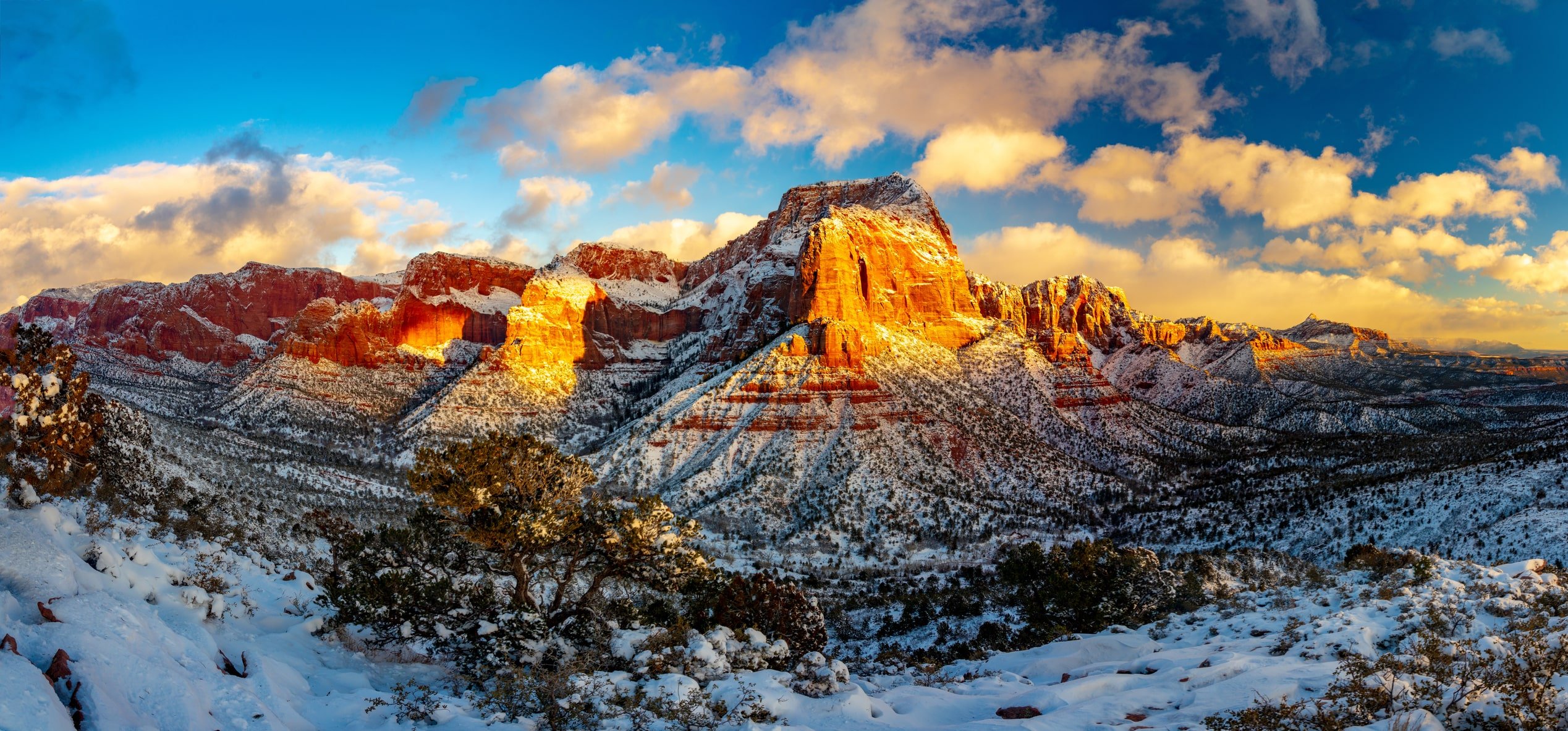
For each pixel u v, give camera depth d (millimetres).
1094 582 39969
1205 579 42844
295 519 58969
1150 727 14297
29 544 15648
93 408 24750
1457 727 12586
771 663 23141
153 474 42594
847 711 16828
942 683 24000
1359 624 20125
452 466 23891
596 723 15531
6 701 10016
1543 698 12617
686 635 22422
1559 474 84062
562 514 24547
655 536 25578
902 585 95125
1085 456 186250
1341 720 12969
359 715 15703
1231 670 17469
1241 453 198875
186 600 18609
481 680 19984
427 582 23828
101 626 13281
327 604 24312
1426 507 91750
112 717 11234
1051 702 17047
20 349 22703
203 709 12750
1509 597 21750
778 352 173500
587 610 25250
